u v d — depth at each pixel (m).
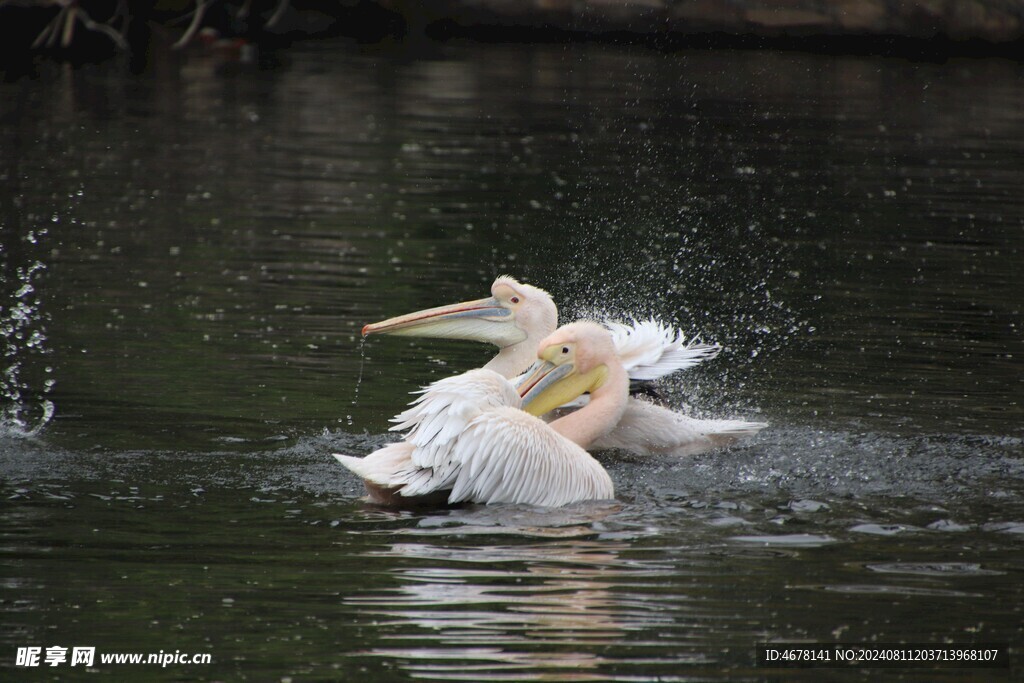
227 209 20.45
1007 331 14.55
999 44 42.44
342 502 8.77
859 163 26.25
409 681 6.11
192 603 6.93
